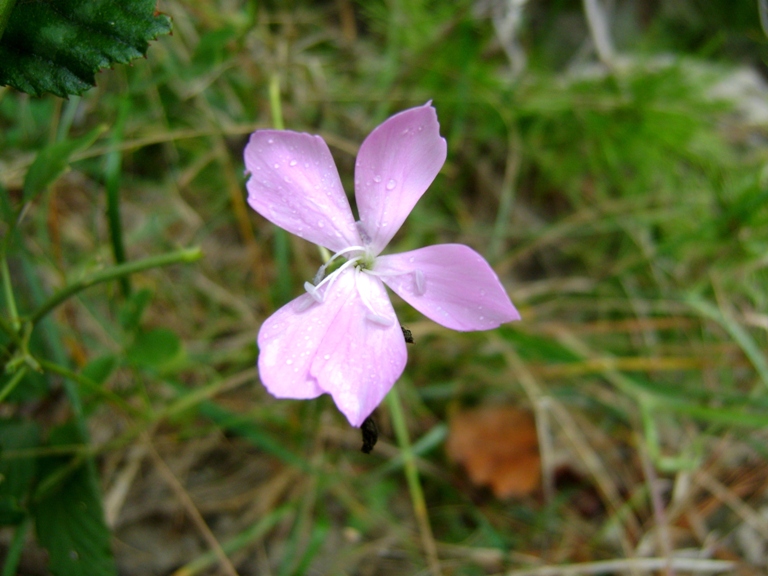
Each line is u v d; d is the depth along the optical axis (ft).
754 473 0.37
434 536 0.34
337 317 0.21
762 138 0.54
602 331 0.44
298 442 0.34
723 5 0.57
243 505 0.33
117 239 0.31
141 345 0.28
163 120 0.41
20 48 0.22
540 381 0.39
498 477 0.36
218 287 0.39
